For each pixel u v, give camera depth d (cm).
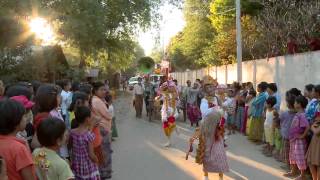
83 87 835
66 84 1012
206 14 4172
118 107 2919
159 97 1764
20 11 1462
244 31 2773
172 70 5912
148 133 1602
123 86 6081
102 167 824
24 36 1531
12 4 1438
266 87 1338
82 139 608
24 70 1596
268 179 890
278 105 1187
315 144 787
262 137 1321
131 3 2397
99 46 2502
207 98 994
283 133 950
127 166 1029
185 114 1966
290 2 2273
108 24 2411
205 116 862
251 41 2634
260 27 2422
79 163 608
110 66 3466
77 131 612
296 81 1609
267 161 1066
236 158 1106
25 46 1595
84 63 2723
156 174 945
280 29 2205
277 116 1062
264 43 2427
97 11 1877
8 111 382
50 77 1994
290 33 2109
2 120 380
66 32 1772
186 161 1076
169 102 1292
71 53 2694
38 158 441
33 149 499
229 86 1816
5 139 381
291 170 916
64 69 2217
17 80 1584
